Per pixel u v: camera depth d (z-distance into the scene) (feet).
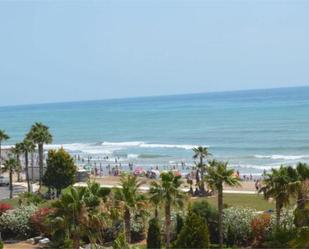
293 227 177.58
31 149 363.56
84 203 128.57
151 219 186.91
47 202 254.27
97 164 493.36
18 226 215.51
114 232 191.42
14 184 368.27
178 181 177.27
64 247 172.65
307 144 535.60
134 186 178.60
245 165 442.50
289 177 179.32
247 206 245.04
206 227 170.30
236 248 188.75
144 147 612.29
